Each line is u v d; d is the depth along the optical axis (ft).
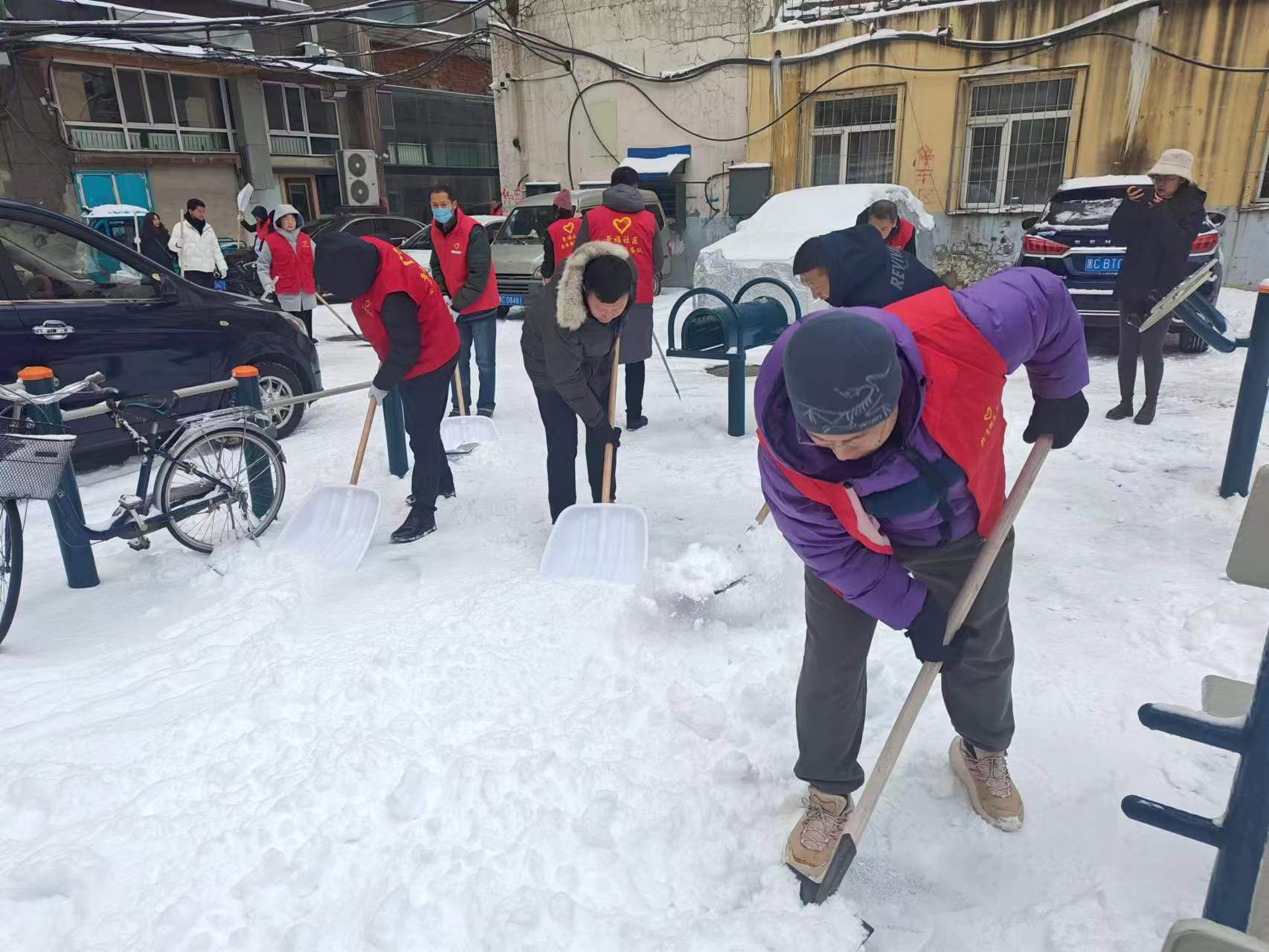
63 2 49.37
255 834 6.94
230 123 63.82
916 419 4.88
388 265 12.21
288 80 66.85
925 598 5.58
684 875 6.54
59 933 6.18
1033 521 12.98
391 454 16.16
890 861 6.73
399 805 7.20
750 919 6.03
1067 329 5.69
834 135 41.78
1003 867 6.63
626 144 46.78
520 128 49.42
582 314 10.74
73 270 16.84
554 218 39.32
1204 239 23.31
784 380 4.70
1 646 10.55
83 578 12.19
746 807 7.24
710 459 16.70
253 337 19.27
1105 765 7.59
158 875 6.65
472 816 7.09
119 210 48.52
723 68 42.98
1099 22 34.65
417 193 86.94
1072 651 9.36
